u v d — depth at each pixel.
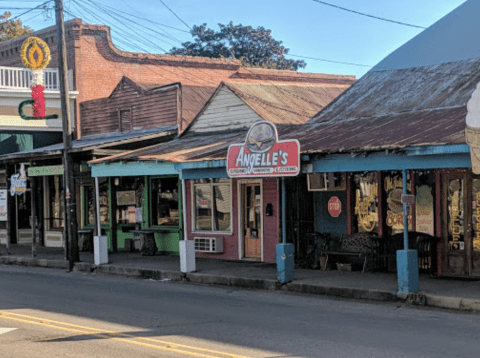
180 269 16.81
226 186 19.52
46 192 27.14
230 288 14.66
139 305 12.09
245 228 19.05
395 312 10.91
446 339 8.53
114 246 23.41
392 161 12.23
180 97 22.47
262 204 18.23
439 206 14.23
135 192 22.91
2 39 44.53
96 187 19.45
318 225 16.86
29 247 26.64
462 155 11.22
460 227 14.00
